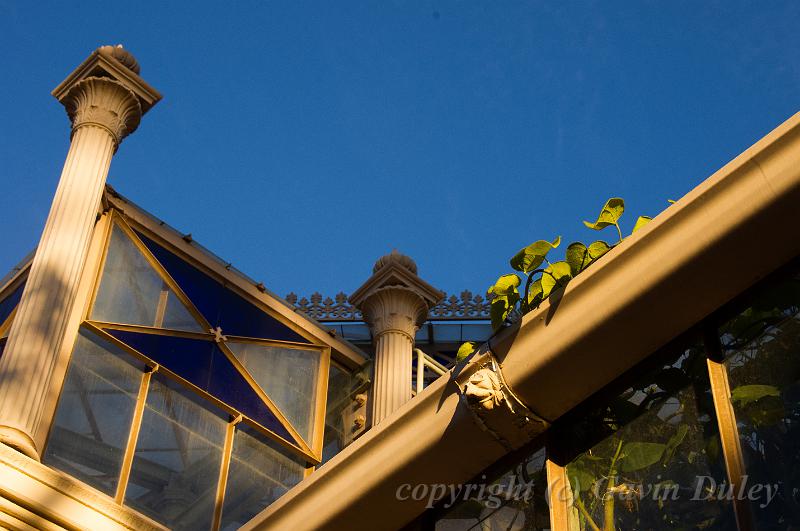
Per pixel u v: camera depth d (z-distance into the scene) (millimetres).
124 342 11648
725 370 5871
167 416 11578
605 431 6312
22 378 10320
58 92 12914
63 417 10672
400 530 7188
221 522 11383
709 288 5895
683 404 5996
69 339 11141
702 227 5816
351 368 13641
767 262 5805
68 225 11539
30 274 11180
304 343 13445
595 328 6137
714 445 5773
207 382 12172
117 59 12930
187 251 12875
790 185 5602
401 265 13797
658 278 5926
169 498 11055
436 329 17562
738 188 5754
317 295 17953
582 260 6434
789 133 5660
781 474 5461
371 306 13672
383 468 6973
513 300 6625
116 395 11273
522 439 6586
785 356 5703
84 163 12086
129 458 10969
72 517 9875
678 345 6145
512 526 6523
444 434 6695
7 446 9797
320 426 12898
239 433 12125
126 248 12336
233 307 13000
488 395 6438
